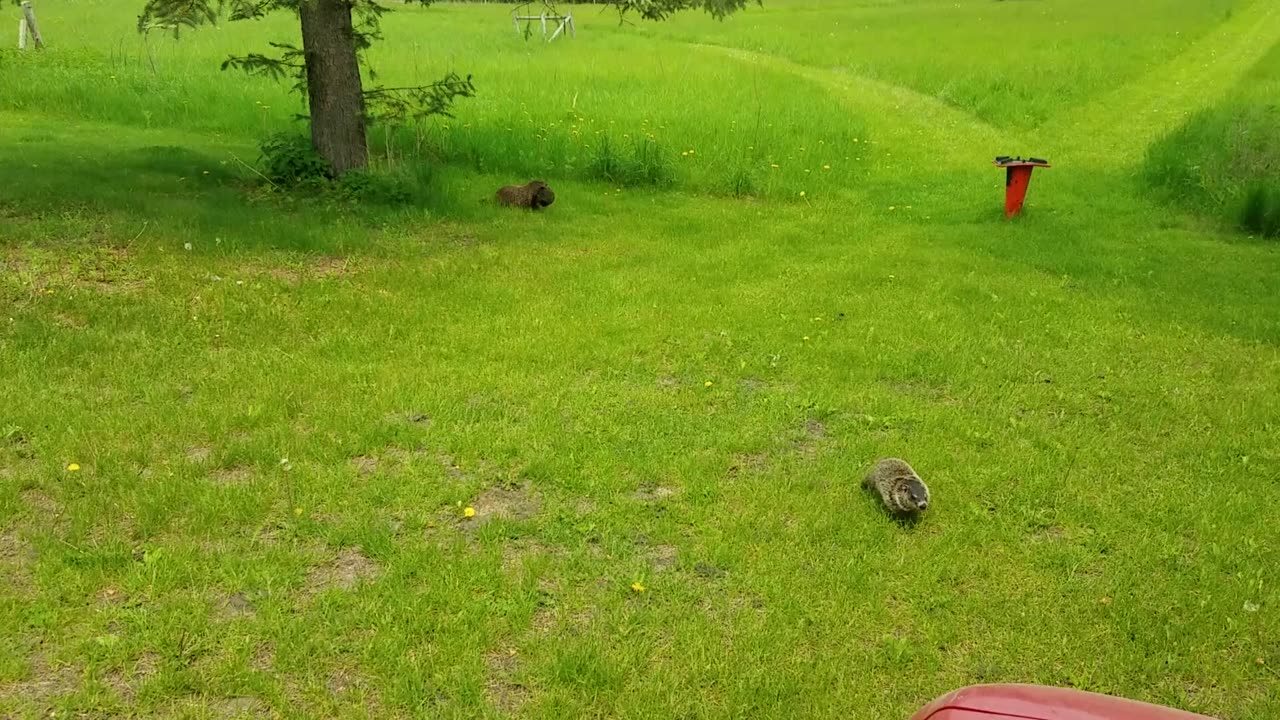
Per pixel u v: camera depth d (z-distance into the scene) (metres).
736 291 8.23
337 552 4.16
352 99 10.69
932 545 4.46
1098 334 7.51
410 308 7.27
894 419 5.79
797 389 6.21
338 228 9.17
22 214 8.70
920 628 3.89
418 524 4.37
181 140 13.88
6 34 21.95
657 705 3.36
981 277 9.02
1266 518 4.86
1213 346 7.32
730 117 15.89
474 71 19.44
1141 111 19.22
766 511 4.67
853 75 22.50
